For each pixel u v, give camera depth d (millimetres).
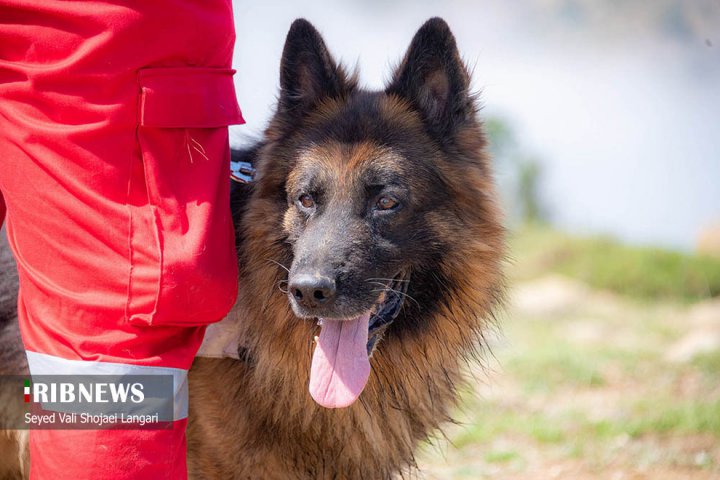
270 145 4914
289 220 4688
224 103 4105
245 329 4629
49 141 3697
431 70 4906
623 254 19328
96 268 3691
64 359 3723
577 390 9711
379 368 4844
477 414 8672
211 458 4652
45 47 3689
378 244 4535
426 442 5297
